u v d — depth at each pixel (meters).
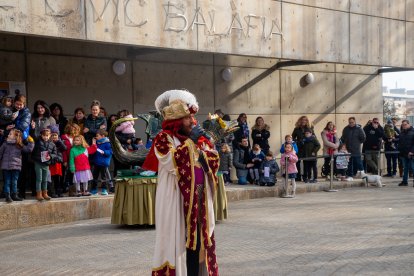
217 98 14.78
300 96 16.67
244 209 10.73
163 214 4.26
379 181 14.46
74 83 12.20
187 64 14.13
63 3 9.68
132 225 9.05
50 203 9.42
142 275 5.94
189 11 11.54
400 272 5.93
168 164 4.27
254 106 15.59
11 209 9.00
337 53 14.72
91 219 9.94
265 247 7.20
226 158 12.99
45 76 11.78
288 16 13.55
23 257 6.95
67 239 8.05
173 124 4.41
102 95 12.64
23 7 9.20
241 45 12.56
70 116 12.15
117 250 7.23
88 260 6.70
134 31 10.66
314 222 9.11
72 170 10.08
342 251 6.93
